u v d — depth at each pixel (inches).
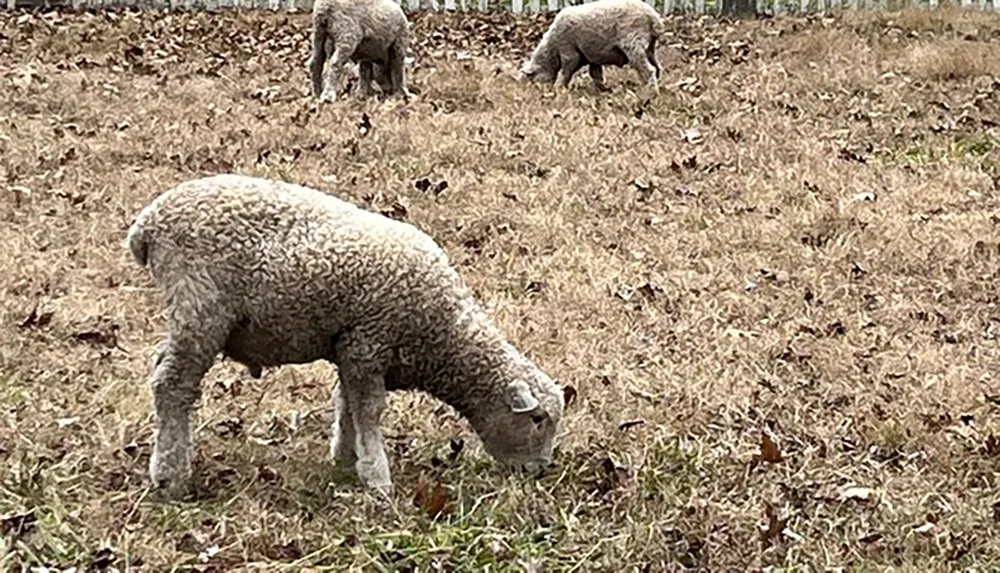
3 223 309.6
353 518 210.8
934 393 251.8
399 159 364.8
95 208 321.1
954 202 346.3
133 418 233.1
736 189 353.4
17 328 261.9
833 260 309.1
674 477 224.7
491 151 374.6
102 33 528.4
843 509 218.8
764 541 210.1
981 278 302.2
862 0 626.5
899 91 458.9
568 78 477.1
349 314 210.1
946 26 566.3
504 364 217.5
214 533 207.5
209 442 229.5
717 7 647.1
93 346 258.8
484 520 212.7
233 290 207.8
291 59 503.2
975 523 215.5
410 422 236.8
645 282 296.2
